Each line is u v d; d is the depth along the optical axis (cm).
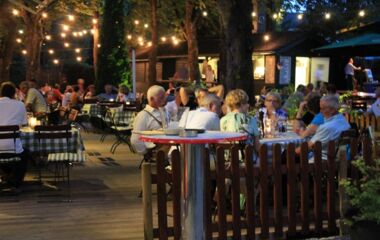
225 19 872
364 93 1486
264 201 496
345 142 578
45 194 714
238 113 578
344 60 2067
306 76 2067
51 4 1848
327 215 525
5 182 741
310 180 591
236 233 487
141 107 1273
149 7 2186
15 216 601
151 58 1841
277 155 498
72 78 3056
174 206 461
